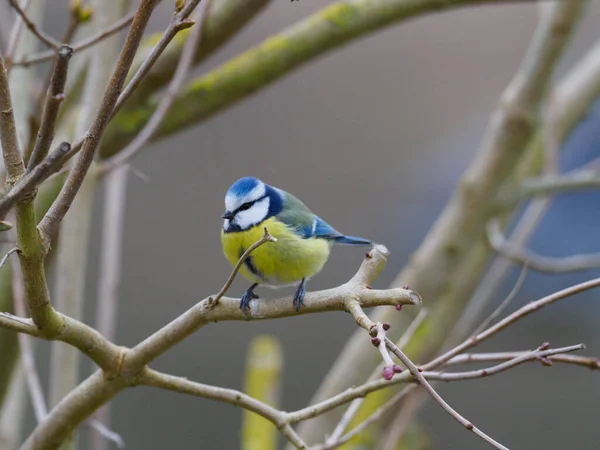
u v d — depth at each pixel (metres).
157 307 14.03
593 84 11.19
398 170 15.23
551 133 10.09
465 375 4.93
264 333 14.41
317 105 15.51
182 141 14.86
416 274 10.34
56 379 7.05
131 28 3.91
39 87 8.65
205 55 9.10
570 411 13.40
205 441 13.52
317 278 14.25
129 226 14.26
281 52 9.09
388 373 3.84
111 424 13.42
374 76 15.77
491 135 10.16
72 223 7.34
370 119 15.51
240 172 14.91
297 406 13.90
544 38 9.58
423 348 9.96
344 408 9.57
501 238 9.77
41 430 5.70
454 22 16.02
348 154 15.29
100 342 5.20
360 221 14.91
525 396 13.54
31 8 7.56
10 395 8.02
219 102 9.17
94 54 7.35
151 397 13.73
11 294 7.99
